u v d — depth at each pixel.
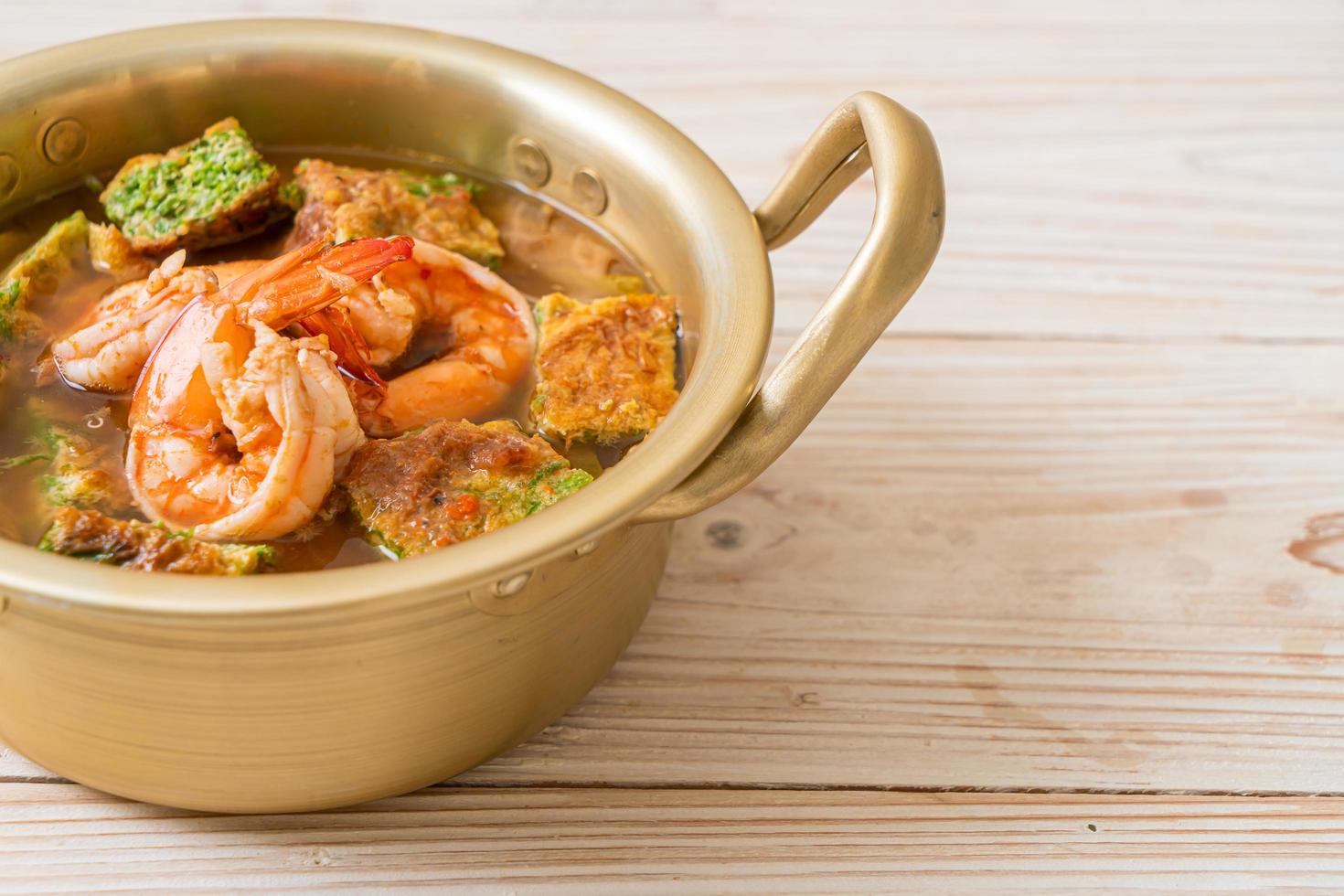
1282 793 0.49
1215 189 0.64
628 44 0.68
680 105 0.65
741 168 0.63
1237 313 0.60
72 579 0.41
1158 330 0.59
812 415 0.45
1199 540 0.54
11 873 0.46
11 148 0.51
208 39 0.52
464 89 0.52
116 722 0.44
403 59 0.52
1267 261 0.62
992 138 0.65
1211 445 0.56
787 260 0.60
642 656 0.50
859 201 0.62
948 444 0.55
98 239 0.51
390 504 0.46
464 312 0.49
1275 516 0.54
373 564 0.42
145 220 0.51
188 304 0.47
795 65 0.68
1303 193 0.64
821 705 0.50
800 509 0.54
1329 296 0.61
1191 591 0.52
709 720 0.49
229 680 0.43
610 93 0.51
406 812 0.47
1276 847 0.48
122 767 0.45
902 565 0.53
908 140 0.45
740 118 0.65
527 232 0.53
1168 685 0.51
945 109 0.67
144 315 0.47
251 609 0.41
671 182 0.50
